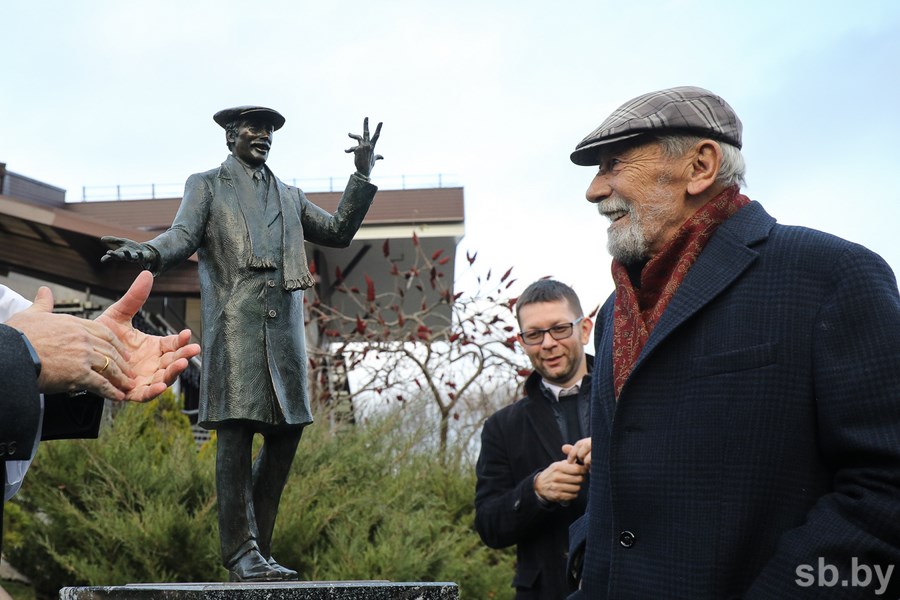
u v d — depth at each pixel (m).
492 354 9.16
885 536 1.91
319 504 5.86
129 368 2.01
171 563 5.36
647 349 2.26
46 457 5.70
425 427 7.93
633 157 2.41
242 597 2.12
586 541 2.52
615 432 2.29
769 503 2.09
